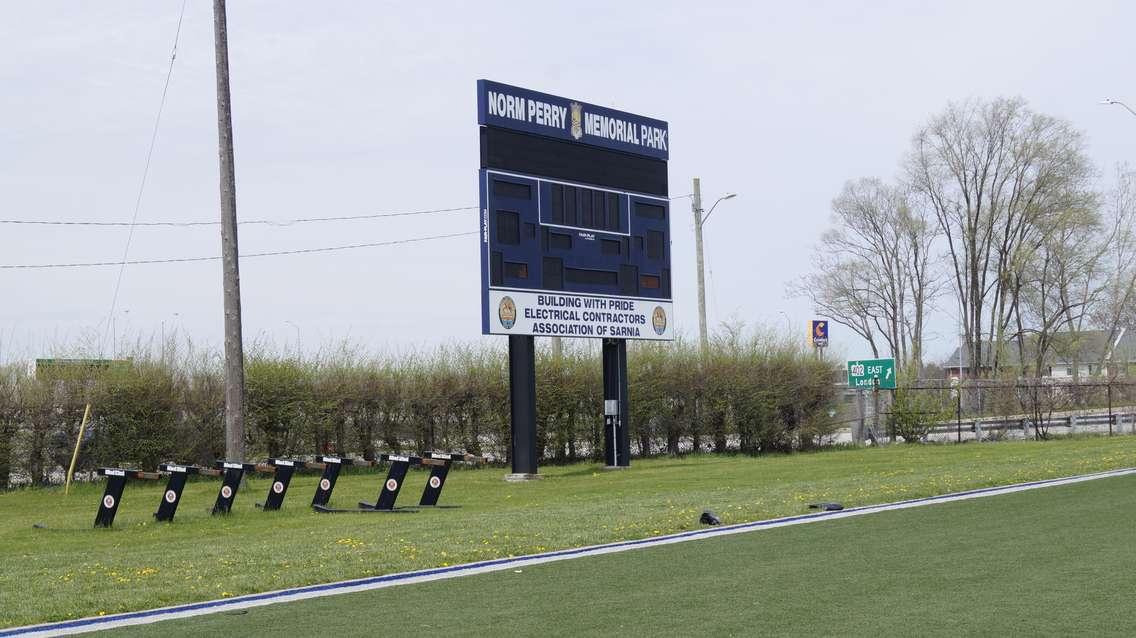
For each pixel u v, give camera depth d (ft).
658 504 60.95
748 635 27.61
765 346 129.39
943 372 289.94
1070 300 229.66
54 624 31.17
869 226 240.12
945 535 44.19
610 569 38.47
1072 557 37.73
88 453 99.35
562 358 119.03
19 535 58.80
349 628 29.73
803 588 33.65
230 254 84.38
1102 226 214.28
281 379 107.76
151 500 82.64
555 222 93.81
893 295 239.30
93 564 42.45
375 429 113.09
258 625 30.40
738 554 40.98
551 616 30.60
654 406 121.49
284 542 48.70
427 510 67.87
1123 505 52.01
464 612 31.50
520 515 57.77
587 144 96.99
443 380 114.93
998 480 66.44
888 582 34.19
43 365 99.81
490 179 89.10
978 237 216.13
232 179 84.53
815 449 128.77
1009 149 209.36
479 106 88.89
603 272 97.86
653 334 102.42
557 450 117.80
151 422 101.19
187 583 36.99
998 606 30.09
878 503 57.36
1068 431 140.46
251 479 100.83
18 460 96.73
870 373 134.72
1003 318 216.13
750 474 89.25
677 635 27.84
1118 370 221.25
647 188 102.53
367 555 42.47
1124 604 29.89
